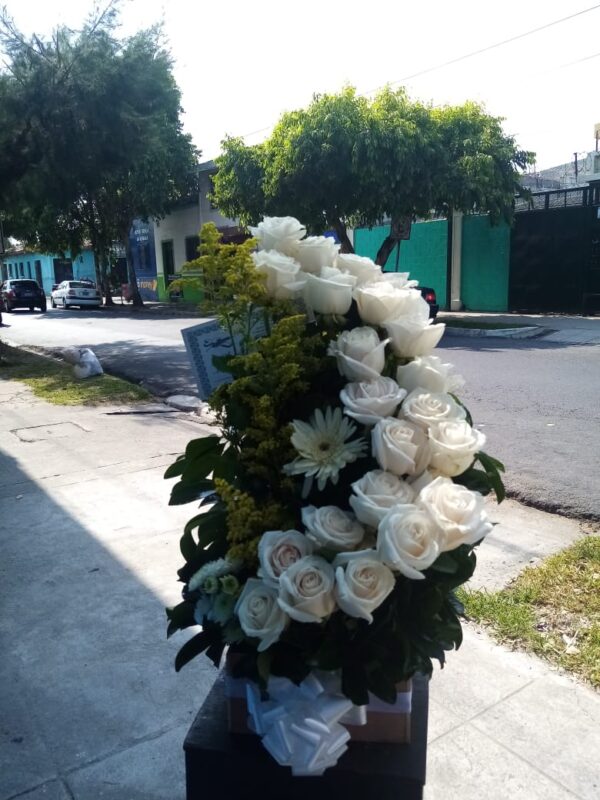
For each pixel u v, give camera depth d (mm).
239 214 18125
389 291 1662
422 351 1677
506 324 15141
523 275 18391
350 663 1499
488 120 15750
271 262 1649
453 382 1704
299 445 1528
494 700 2570
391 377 1688
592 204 16672
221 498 1647
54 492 5020
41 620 3217
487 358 10734
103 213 28688
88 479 5320
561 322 15477
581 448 5684
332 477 1480
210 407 1759
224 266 1667
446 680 2688
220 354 1883
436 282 20703
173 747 2393
